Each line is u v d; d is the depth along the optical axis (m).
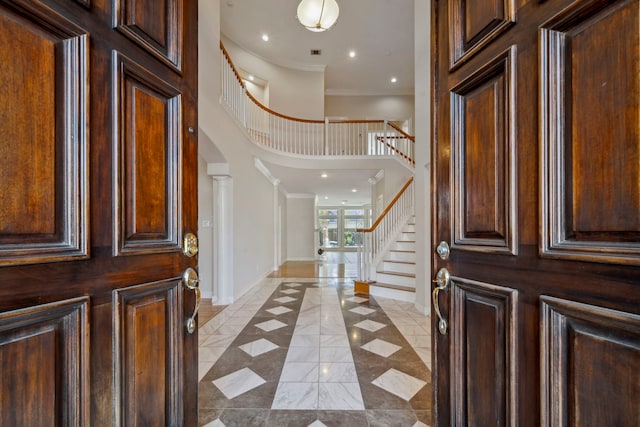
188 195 0.99
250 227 5.02
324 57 6.60
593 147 0.55
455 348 0.90
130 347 0.75
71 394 0.62
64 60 0.62
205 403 1.74
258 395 1.82
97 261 0.68
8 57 0.54
